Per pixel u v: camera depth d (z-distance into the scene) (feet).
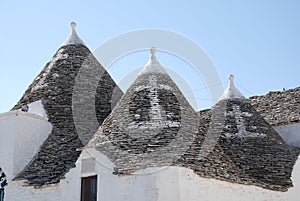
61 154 66.13
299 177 67.77
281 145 73.15
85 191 60.23
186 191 56.65
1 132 67.56
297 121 79.15
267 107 86.38
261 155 69.56
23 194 62.95
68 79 76.48
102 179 58.49
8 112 67.72
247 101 78.38
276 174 66.44
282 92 88.43
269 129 75.31
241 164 66.39
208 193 58.29
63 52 80.43
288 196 65.10
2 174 66.59
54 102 73.46
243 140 71.26
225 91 79.00
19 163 66.18
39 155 67.10
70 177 61.05
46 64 81.35
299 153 71.92
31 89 77.97
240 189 61.05
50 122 71.00
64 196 60.70
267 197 63.21
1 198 65.92
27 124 68.08
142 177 56.13
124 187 56.85
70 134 69.31
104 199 57.77
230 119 74.38
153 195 55.26
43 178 62.75
